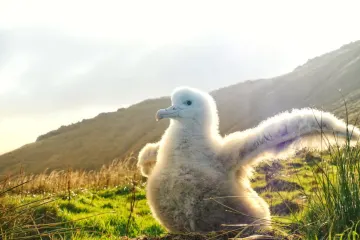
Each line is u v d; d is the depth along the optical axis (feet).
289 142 6.26
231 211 5.90
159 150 7.00
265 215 6.52
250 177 6.88
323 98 72.28
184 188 6.25
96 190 14.42
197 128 6.84
